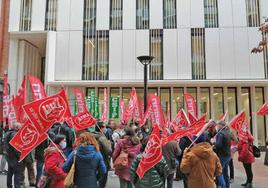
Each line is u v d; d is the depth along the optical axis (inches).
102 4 1007.0
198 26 973.2
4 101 596.1
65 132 352.8
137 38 983.0
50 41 985.5
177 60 964.6
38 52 1190.9
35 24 1018.1
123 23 991.6
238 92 970.1
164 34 976.3
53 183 231.0
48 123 240.4
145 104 584.7
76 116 341.7
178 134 257.1
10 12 1029.8
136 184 239.8
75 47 991.0
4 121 574.6
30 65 1117.7
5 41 1079.6
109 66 975.6
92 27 1002.7
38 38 1064.2
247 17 967.0
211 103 966.4
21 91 431.5
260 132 950.4
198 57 964.6
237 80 924.0
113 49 983.0
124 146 305.0
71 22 1003.3
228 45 957.2
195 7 982.4
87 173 211.8
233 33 960.9
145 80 592.1
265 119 951.6
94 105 749.3
